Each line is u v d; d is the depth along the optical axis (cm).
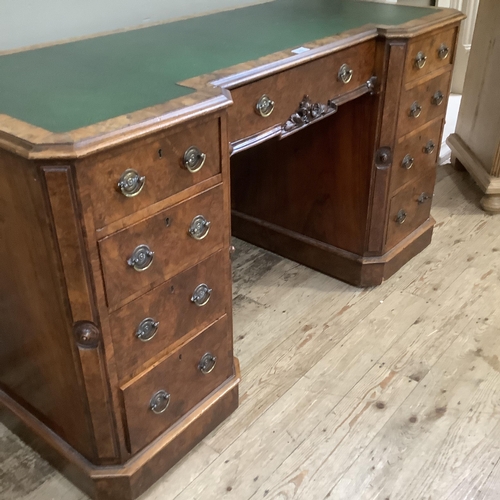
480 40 240
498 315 175
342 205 182
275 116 127
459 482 124
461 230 225
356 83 150
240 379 142
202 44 135
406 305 181
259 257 208
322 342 165
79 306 95
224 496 121
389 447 132
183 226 105
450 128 318
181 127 95
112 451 112
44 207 86
